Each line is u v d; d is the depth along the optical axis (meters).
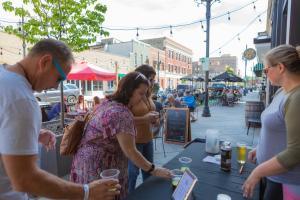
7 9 4.37
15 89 1.03
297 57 1.54
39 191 1.03
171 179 1.77
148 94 2.96
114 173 1.51
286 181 1.62
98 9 4.77
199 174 1.89
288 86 1.57
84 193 1.14
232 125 8.66
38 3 4.35
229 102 16.14
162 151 5.40
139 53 33.91
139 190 1.62
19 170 0.99
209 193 1.57
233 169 2.00
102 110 1.82
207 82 10.80
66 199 1.10
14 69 1.13
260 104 8.02
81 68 6.55
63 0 4.34
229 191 1.60
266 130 1.76
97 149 1.80
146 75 2.89
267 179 1.75
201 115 11.19
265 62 1.73
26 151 1.00
